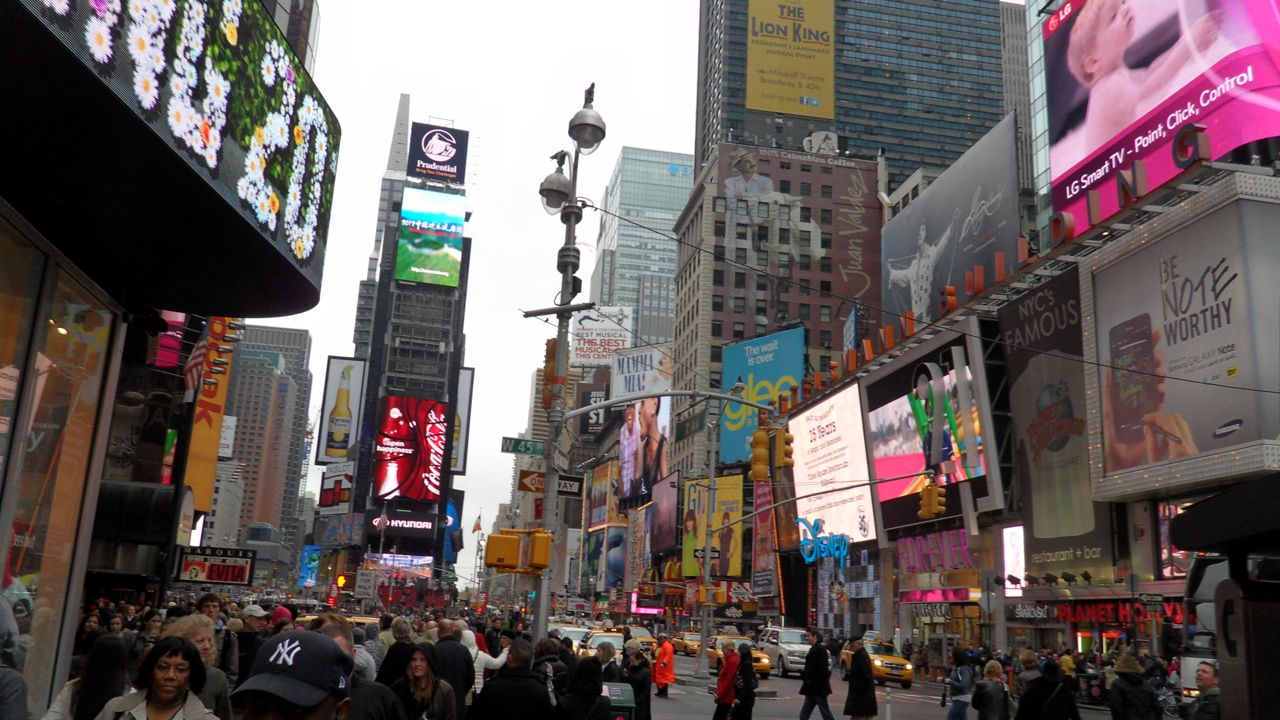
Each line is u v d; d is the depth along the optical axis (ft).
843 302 405.80
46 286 39.83
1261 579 17.56
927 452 190.29
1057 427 154.61
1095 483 143.64
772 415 85.87
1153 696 38.68
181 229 40.14
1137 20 163.22
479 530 354.95
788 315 402.72
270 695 11.57
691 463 379.14
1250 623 16.71
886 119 620.08
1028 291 161.27
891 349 206.08
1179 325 127.65
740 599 280.51
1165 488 129.59
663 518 347.77
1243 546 17.37
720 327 399.03
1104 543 144.05
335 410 494.59
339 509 510.17
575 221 65.82
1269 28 139.54
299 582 581.53
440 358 531.09
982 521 181.27
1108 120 169.07
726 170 414.21
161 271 45.09
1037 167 257.75
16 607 39.34
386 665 31.30
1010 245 209.15
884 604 215.10
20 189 36.52
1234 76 141.59
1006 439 177.27
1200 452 123.03
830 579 246.47
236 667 39.88
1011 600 167.63
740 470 311.06
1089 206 145.79
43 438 41.14
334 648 12.19
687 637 214.48
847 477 224.74
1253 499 16.29
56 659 43.14
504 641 64.59
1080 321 148.46
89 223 39.63
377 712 21.84
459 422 529.45
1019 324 164.76
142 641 38.24
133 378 129.18
